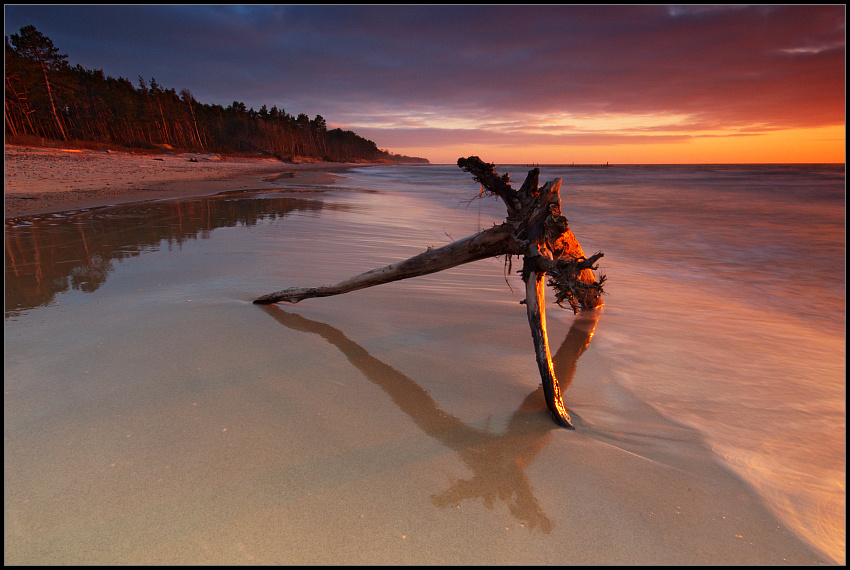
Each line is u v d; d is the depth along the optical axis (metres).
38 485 1.68
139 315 3.61
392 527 1.58
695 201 17.44
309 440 2.05
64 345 2.96
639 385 2.85
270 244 6.90
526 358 3.17
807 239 9.08
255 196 15.73
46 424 2.06
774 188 24.89
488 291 4.88
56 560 1.39
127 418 2.14
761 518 1.70
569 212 13.94
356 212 11.87
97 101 61.56
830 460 2.09
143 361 2.77
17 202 11.06
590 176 44.97
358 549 1.49
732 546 1.56
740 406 2.60
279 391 2.49
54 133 51.78
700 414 2.50
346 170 68.06
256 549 1.47
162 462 1.84
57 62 50.19
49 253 5.93
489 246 3.07
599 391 2.75
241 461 1.87
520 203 2.86
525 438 2.18
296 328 3.52
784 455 2.13
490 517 1.65
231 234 7.71
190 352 2.94
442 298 4.55
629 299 4.95
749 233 9.89
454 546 1.52
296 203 13.57
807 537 1.62
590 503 1.74
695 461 2.06
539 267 2.73
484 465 1.95
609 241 9.01
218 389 2.47
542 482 1.86
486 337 3.53
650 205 15.95
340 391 2.54
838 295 5.22
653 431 2.31
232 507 1.63
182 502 1.63
